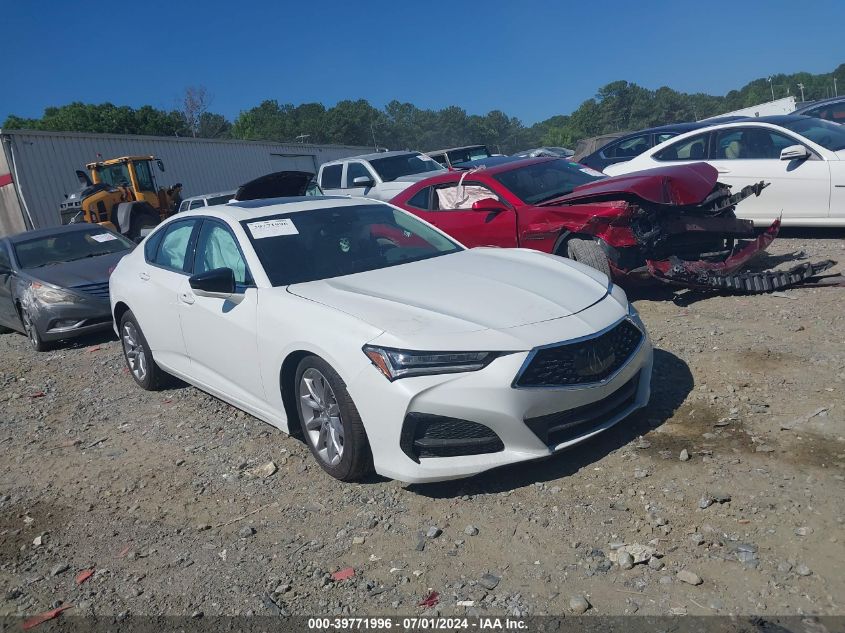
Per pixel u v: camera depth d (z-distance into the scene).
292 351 4.13
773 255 8.15
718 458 3.80
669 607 2.80
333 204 5.38
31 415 6.23
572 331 3.76
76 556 3.80
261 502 4.08
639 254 6.71
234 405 5.05
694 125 11.94
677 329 5.94
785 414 4.17
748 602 2.77
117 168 20.25
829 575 2.85
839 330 5.39
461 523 3.56
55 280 8.66
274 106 113.69
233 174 30.72
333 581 3.25
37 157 23.09
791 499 3.36
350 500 3.94
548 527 3.42
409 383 3.57
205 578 3.42
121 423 5.69
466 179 7.91
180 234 5.62
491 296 4.07
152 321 5.70
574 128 117.31
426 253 5.11
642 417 4.40
